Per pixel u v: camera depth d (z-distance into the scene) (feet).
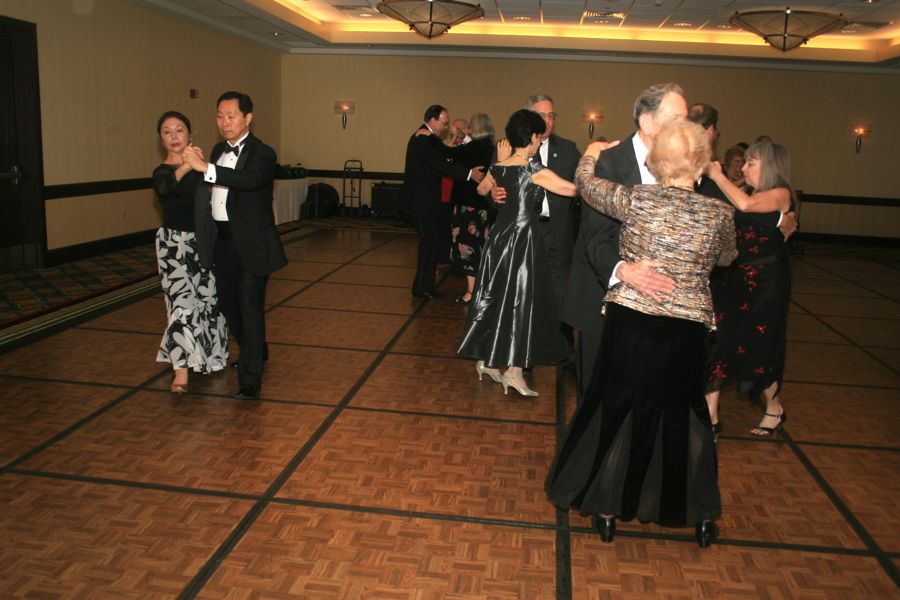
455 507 9.70
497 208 14.08
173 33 33.73
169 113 13.08
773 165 11.19
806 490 10.62
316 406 13.15
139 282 23.63
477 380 15.01
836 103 43.29
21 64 24.53
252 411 12.76
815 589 8.15
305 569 8.14
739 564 8.61
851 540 9.24
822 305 24.77
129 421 12.11
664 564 8.57
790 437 12.67
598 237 8.59
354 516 9.34
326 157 47.06
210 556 8.31
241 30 38.52
